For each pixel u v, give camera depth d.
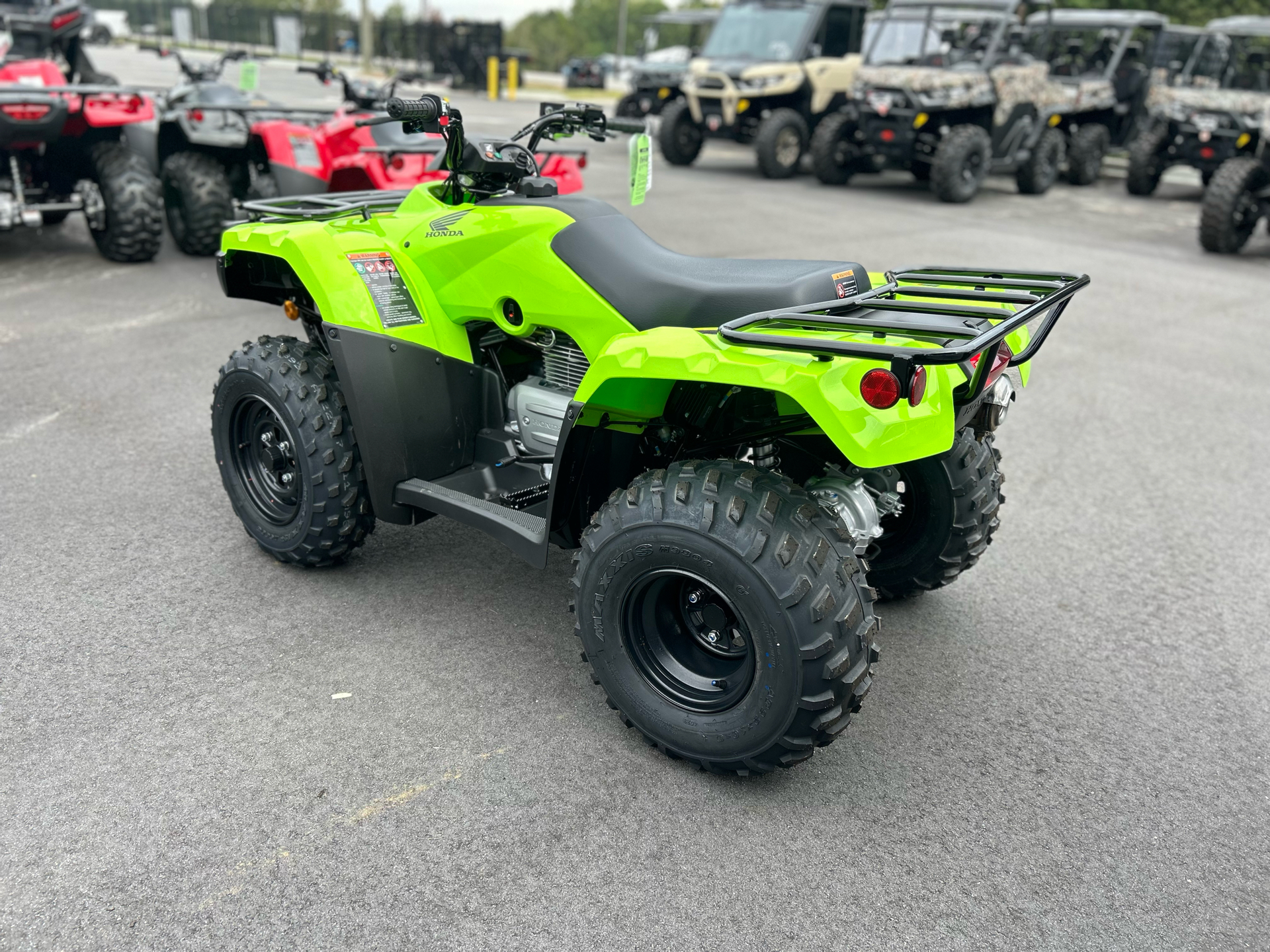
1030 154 13.50
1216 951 2.07
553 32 92.56
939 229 10.47
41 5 8.53
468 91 28.98
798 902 2.14
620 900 2.11
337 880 2.12
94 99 6.77
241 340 5.81
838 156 13.22
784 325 2.28
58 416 4.62
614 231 2.71
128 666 2.82
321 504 3.12
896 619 3.36
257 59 8.27
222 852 2.18
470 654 2.98
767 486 2.28
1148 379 6.05
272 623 3.08
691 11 17.38
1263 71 12.16
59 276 7.12
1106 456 4.86
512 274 2.80
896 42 12.83
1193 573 3.75
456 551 3.62
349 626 3.09
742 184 13.35
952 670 3.07
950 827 2.39
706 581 2.28
